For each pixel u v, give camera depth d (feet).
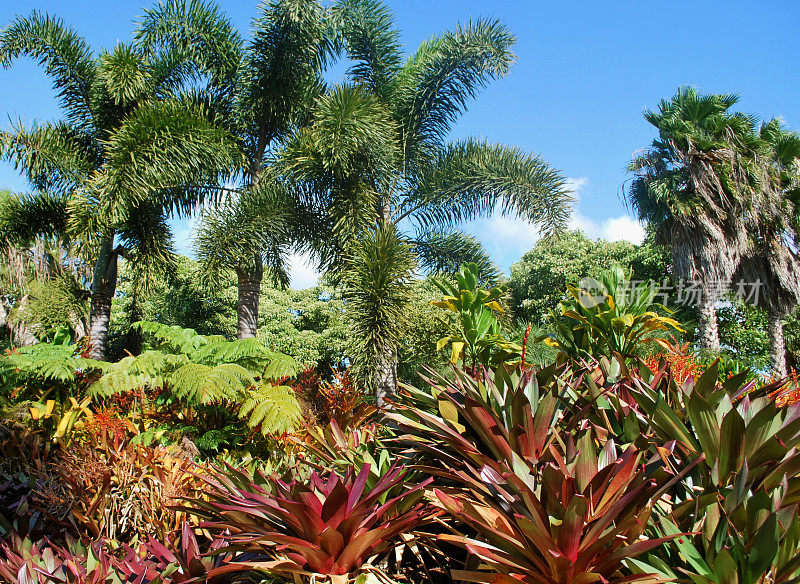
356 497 4.33
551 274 51.72
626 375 5.82
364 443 6.53
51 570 5.24
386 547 4.40
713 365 5.13
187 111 26.09
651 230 38.04
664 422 4.43
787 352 45.91
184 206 27.73
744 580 3.20
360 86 26.94
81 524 7.72
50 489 7.68
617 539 3.43
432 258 29.35
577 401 5.75
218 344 18.62
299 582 4.02
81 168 28.53
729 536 3.39
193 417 15.30
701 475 4.21
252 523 4.53
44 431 12.00
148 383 15.65
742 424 3.93
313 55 29.66
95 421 11.06
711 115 35.12
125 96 27.53
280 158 25.81
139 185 23.73
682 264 34.76
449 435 4.88
